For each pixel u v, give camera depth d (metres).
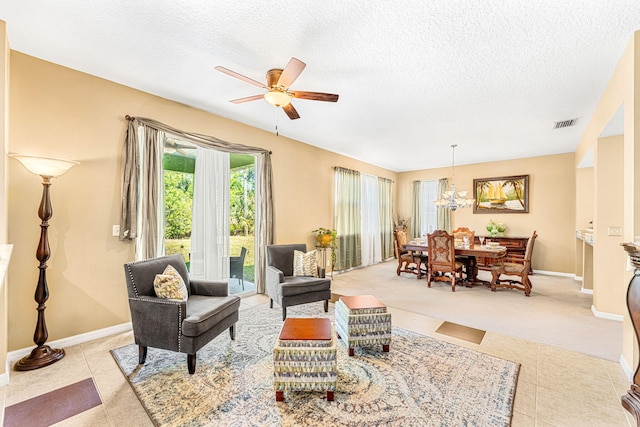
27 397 1.89
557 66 2.58
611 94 2.74
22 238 2.41
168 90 3.13
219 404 1.83
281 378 1.87
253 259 4.81
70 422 1.68
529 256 4.34
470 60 2.49
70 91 2.67
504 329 3.03
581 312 3.58
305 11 1.91
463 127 4.30
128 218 2.97
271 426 1.63
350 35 2.17
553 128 4.30
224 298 2.73
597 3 1.82
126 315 2.99
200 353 2.49
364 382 2.05
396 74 2.74
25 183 2.43
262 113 3.82
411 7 1.87
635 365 2.05
